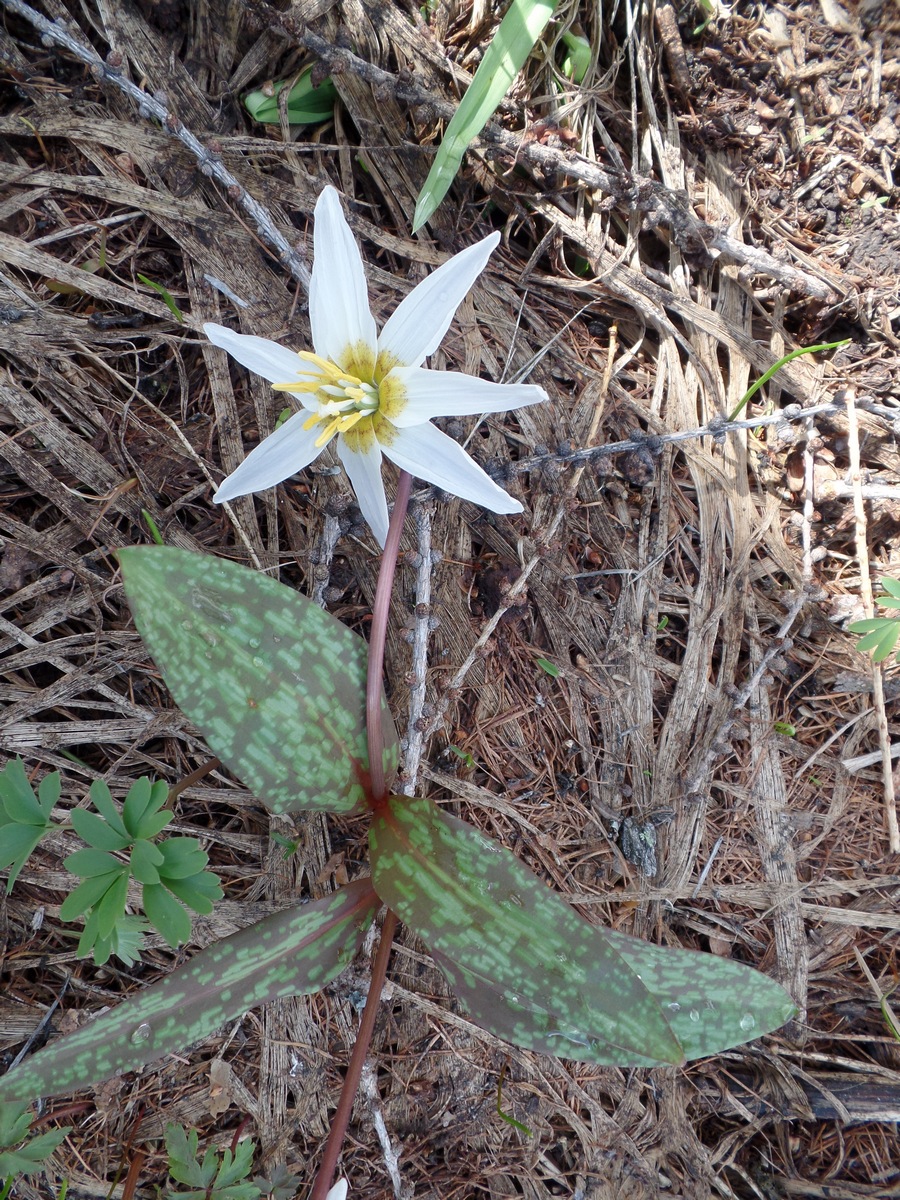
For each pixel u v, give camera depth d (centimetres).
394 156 33
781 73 35
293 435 27
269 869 33
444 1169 33
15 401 31
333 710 27
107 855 25
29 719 31
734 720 34
